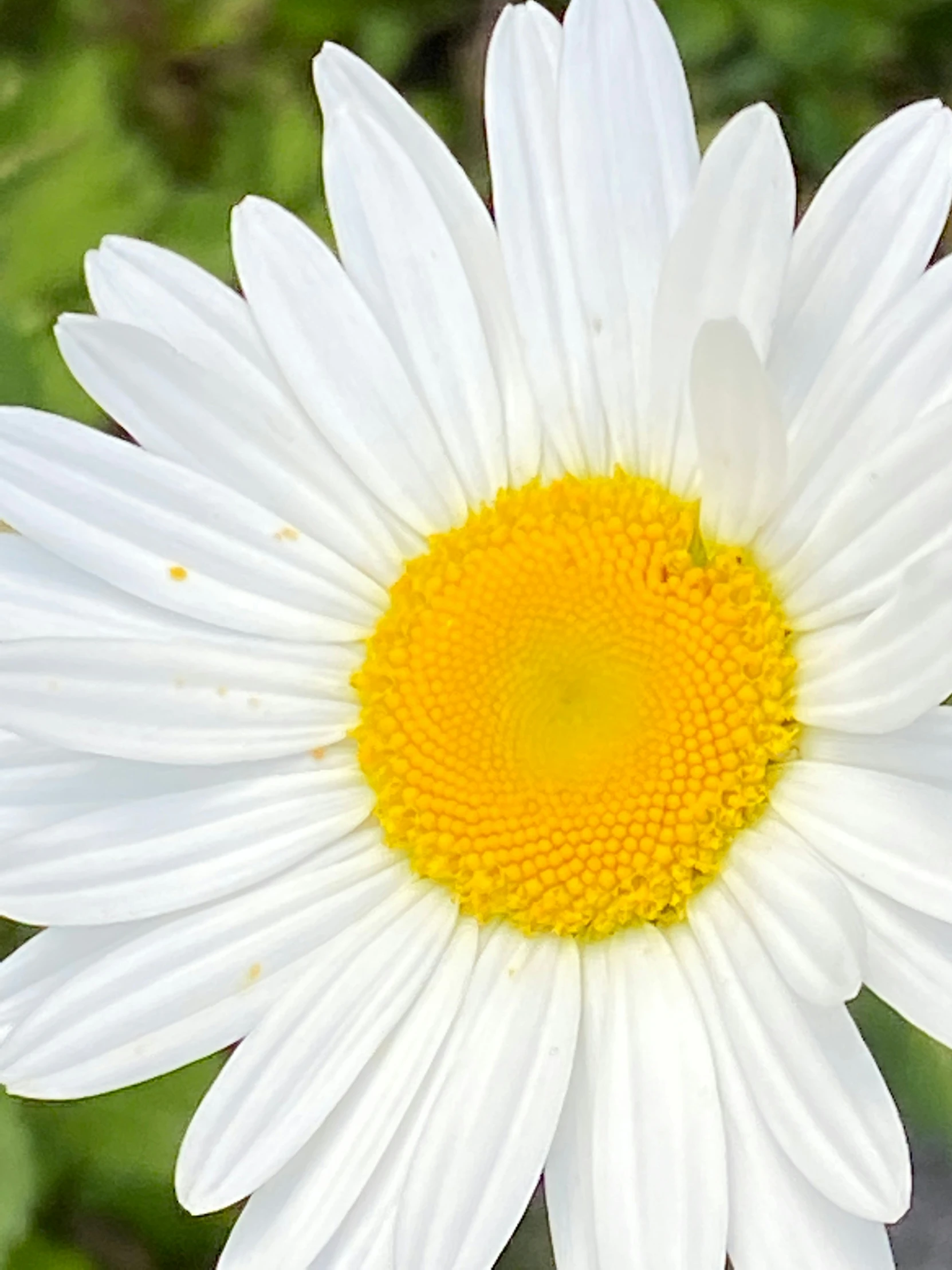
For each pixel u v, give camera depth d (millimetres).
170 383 178
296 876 180
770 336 171
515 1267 209
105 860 177
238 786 180
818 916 165
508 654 178
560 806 177
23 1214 196
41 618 179
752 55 218
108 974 176
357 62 178
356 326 179
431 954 178
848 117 219
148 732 177
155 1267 212
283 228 179
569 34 174
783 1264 168
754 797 174
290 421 180
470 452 180
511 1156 171
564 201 177
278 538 181
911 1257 211
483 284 179
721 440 172
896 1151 165
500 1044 174
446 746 179
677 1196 168
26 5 216
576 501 179
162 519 179
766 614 174
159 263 180
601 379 178
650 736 176
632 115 175
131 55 217
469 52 223
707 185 168
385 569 182
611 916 176
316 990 177
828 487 172
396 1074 176
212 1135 174
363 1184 174
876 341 170
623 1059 173
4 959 192
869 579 171
